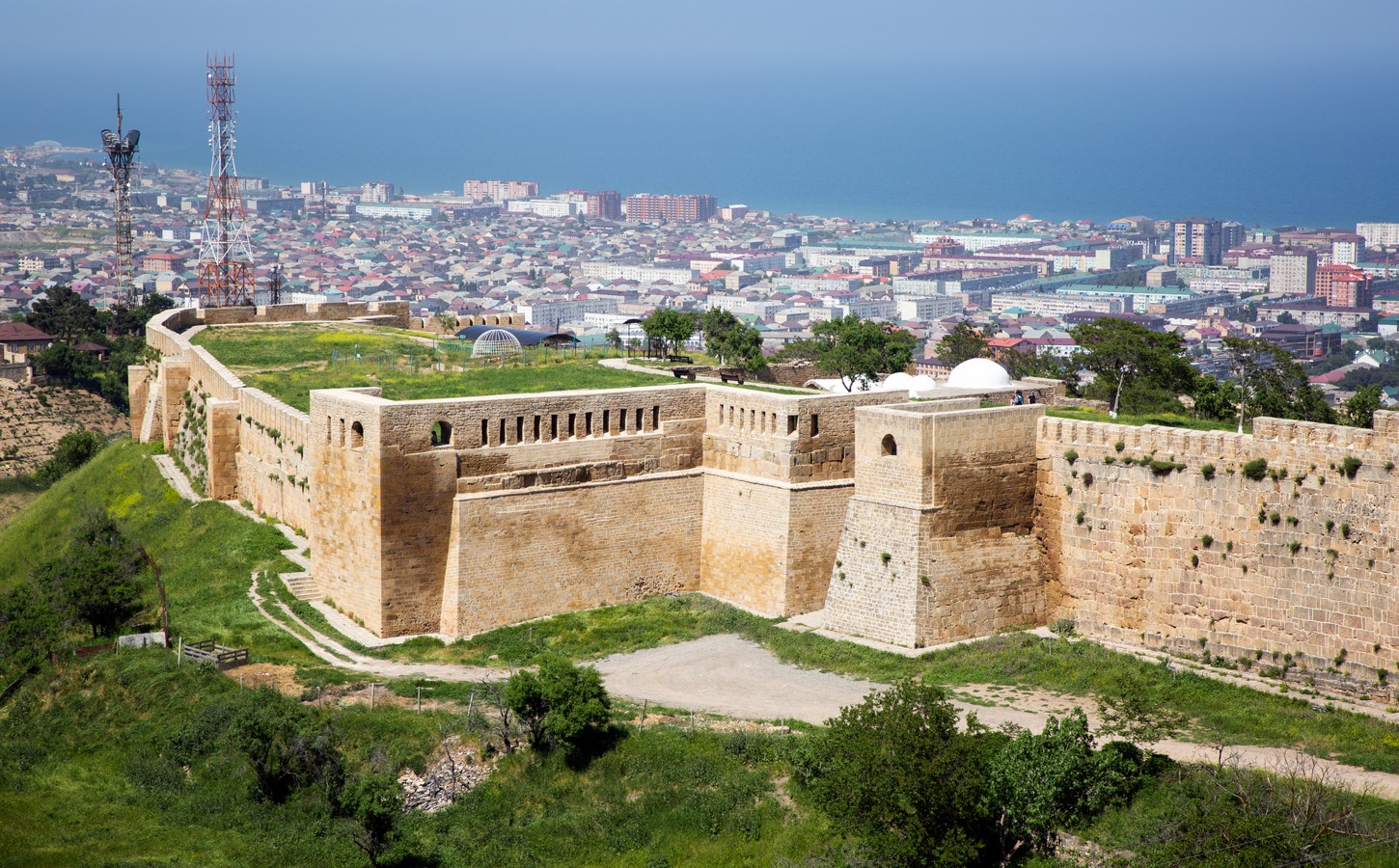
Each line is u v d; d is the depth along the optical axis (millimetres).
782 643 88750
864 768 66375
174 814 75188
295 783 75875
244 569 102188
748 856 68188
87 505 124250
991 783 65375
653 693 81562
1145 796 65188
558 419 93938
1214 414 125812
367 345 152500
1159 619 83625
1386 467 74812
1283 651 78688
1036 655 83375
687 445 98688
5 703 89000
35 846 72062
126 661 87562
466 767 74750
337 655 87938
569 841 70625
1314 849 59406
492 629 91438
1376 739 70500
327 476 94000
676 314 149500
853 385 129875
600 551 95375
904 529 86875
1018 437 88625
